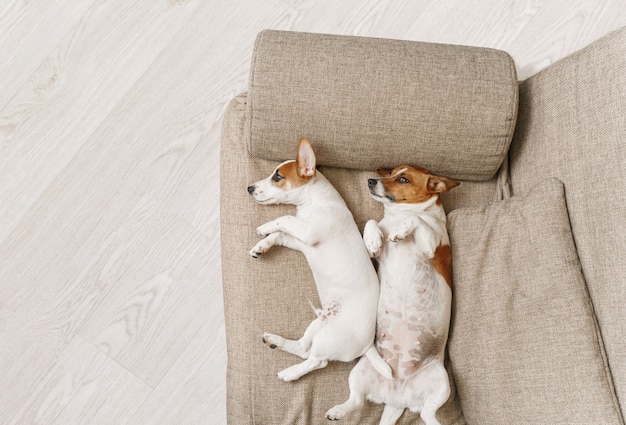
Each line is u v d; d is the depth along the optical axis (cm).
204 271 182
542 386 126
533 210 137
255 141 142
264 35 139
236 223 146
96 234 182
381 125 138
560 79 139
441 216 146
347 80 135
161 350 177
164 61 193
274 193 142
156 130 189
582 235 131
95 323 177
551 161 140
